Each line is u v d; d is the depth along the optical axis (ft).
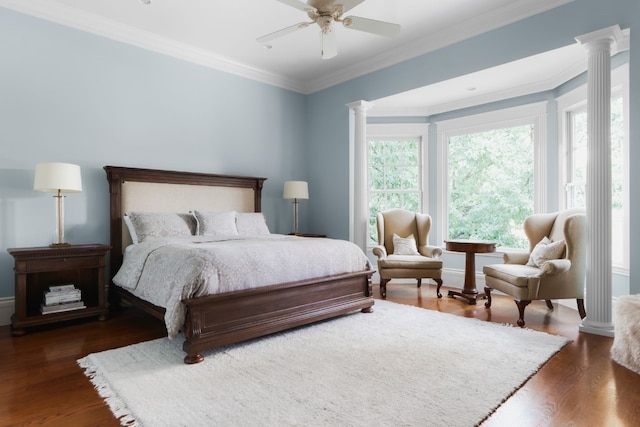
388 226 17.28
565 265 11.16
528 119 15.83
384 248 16.05
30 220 11.68
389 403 6.40
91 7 12.09
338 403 6.40
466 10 12.23
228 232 13.93
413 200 19.33
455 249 13.97
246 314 9.18
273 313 9.75
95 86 12.89
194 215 14.20
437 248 15.96
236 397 6.61
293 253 10.47
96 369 7.81
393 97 16.55
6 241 11.28
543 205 15.48
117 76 13.38
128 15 12.60
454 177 18.40
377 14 12.42
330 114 18.29
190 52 15.08
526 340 9.59
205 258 8.76
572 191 14.53
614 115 12.51
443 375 7.50
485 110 17.07
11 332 10.38
